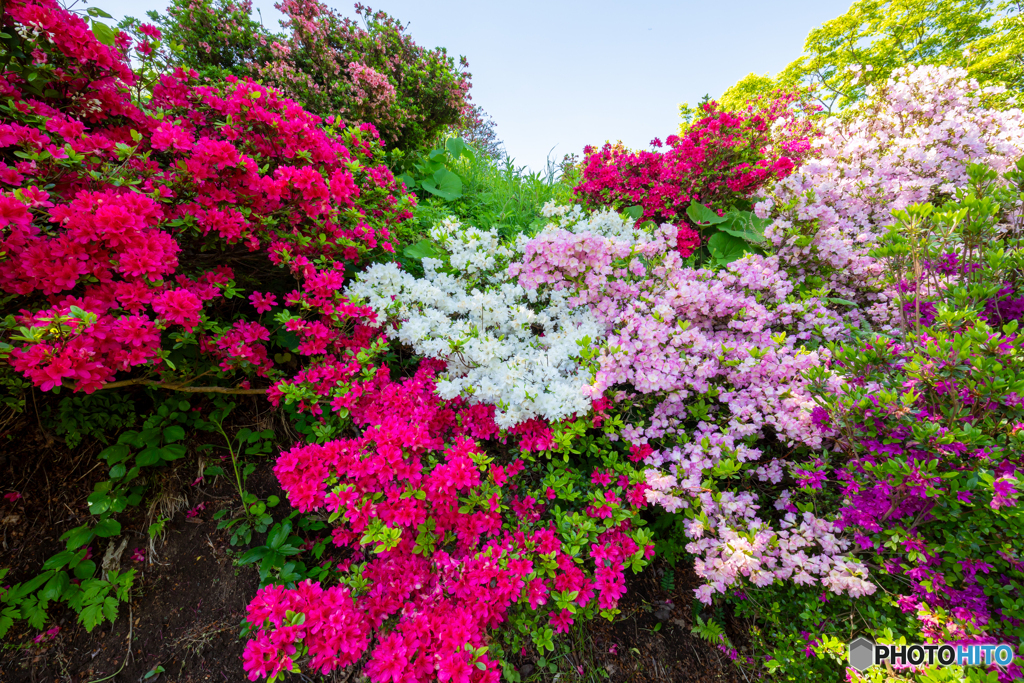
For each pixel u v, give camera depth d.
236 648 1.74
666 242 2.86
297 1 4.80
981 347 1.62
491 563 1.67
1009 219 2.62
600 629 2.01
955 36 11.89
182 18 4.23
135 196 1.62
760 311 2.37
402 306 2.41
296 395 1.99
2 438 1.89
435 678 1.46
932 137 4.26
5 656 1.60
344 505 1.68
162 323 1.65
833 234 3.04
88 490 1.97
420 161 5.12
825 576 1.71
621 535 1.85
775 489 2.20
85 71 1.94
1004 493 1.41
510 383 2.16
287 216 2.28
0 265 1.44
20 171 1.56
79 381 1.43
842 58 13.63
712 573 1.70
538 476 2.31
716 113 4.41
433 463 1.94
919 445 1.62
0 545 1.74
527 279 2.72
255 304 2.10
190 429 2.24
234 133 2.13
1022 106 6.21
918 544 1.61
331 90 4.80
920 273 2.18
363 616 1.58
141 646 1.71
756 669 1.87
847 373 2.07
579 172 5.51
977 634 1.49
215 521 2.03
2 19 1.67
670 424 2.21
